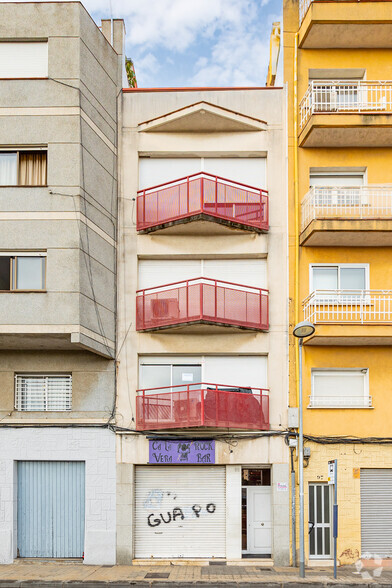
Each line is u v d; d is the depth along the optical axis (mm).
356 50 19188
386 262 18422
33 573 15508
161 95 19047
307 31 18375
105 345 17266
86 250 16438
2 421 17391
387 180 18672
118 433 17344
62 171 16312
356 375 18109
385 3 17906
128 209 18609
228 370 18219
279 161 18828
